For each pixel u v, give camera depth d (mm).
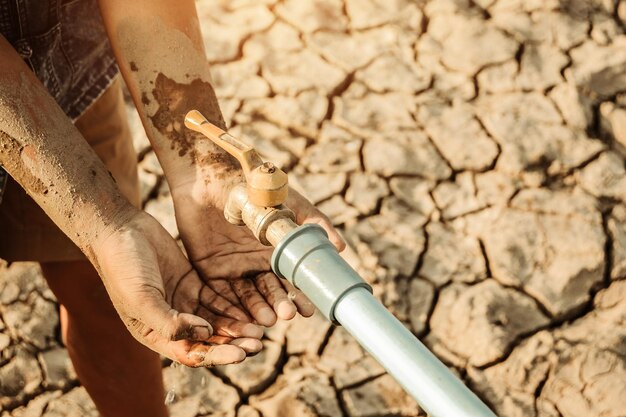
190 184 1552
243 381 2580
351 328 1033
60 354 2689
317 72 3400
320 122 3242
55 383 2633
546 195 2969
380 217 2947
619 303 2686
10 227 1862
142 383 2135
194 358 1334
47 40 1680
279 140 3193
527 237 2840
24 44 1642
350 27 3549
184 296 1488
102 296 1938
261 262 1510
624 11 3562
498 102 3270
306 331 2672
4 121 1383
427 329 2684
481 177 3039
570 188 2994
